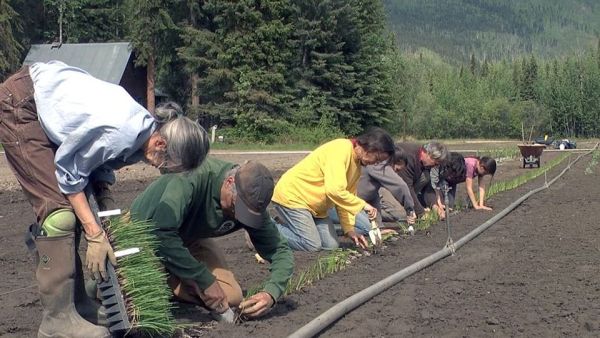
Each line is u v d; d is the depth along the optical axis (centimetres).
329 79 4322
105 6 4862
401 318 465
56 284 377
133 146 373
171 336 400
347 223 662
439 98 7775
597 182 1766
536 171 2158
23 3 4438
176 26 3866
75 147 363
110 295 375
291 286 534
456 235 827
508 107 7962
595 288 543
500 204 1188
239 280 587
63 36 4728
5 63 3312
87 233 373
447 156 875
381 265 647
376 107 4691
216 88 3922
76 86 370
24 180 380
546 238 801
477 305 498
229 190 417
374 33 4900
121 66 3956
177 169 383
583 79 8444
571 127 8438
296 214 696
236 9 3772
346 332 434
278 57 3919
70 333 379
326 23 4284
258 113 3891
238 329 424
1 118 378
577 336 425
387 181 791
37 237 376
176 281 455
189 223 436
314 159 688
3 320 468
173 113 396
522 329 438
